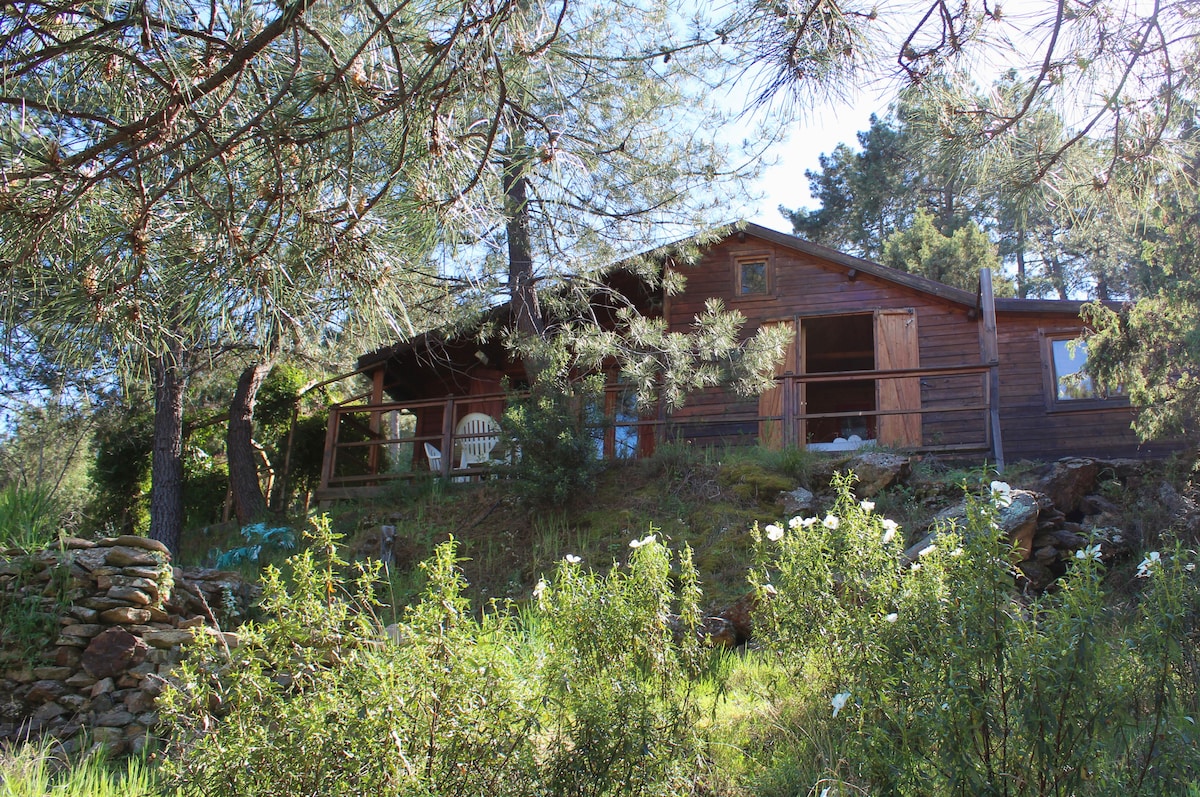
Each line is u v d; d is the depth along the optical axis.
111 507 15.58
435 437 12.96
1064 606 3.21
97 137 2.97
